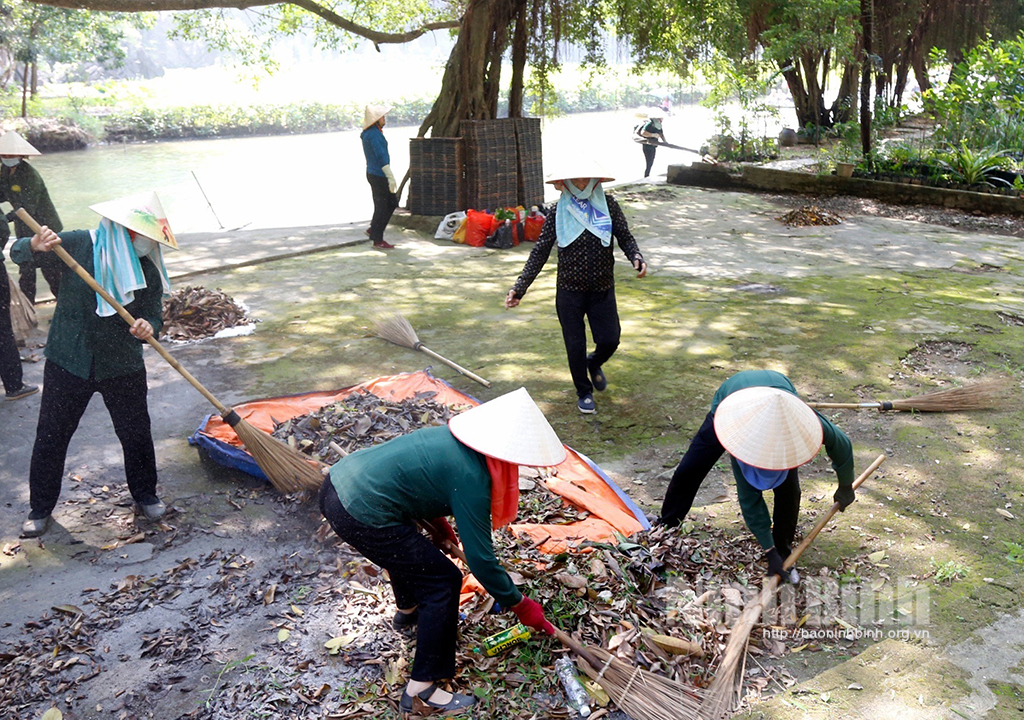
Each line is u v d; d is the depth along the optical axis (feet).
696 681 11.00
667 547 13.47
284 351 23.94
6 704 10.79
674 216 46.19
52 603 12.83
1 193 23.13
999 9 76.28
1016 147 52.85
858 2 54.49
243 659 11.57
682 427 18.98
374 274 32.94
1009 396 20.40
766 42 59.21
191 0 34.99
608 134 102.99
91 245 13.98
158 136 116.67
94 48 91.56
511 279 32.30
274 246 37.65
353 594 12.85
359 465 10.34
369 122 36.01
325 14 44.06
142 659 11.62
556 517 14.85
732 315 27.20
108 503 15.72
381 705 10.71
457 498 9.95
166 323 25.53
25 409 19.70
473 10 41.19
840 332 25.40
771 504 16.12
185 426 18.97
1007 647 11.64
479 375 22.09
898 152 53.26
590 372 20.58
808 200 51.70
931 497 15.76
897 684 10.89
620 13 49.96
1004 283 31.68
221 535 14.64
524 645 11.58
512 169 43.65
